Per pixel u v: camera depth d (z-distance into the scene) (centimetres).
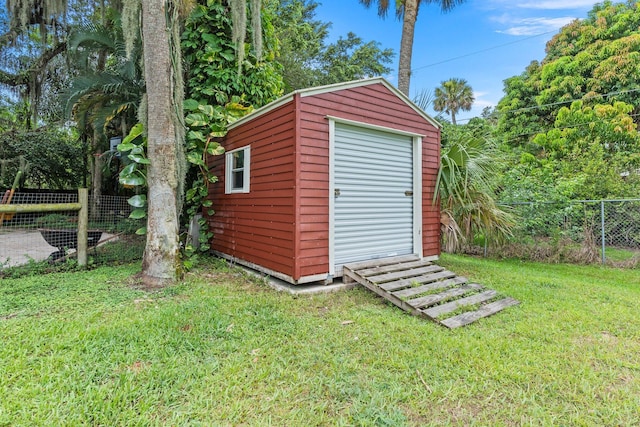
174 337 284
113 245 609
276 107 478
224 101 738
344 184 493
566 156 1190
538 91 1584
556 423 192
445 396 216
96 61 948
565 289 475
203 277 510
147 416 188
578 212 714
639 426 189
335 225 481
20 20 837
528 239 749
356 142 507
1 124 1283
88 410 190
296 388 221
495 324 343
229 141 621
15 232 583
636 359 266
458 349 280
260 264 515
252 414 195
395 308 392
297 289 445
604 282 536
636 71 1255
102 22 773
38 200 567
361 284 457
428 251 602
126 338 279
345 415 196
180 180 518
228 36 746
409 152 580
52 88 1055
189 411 194
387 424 188
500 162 661
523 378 236
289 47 1383
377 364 254
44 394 202
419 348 283
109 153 851
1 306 351
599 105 1270
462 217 644
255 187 531
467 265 661
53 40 901
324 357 262
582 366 253
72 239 550
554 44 1579
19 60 1002
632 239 716
